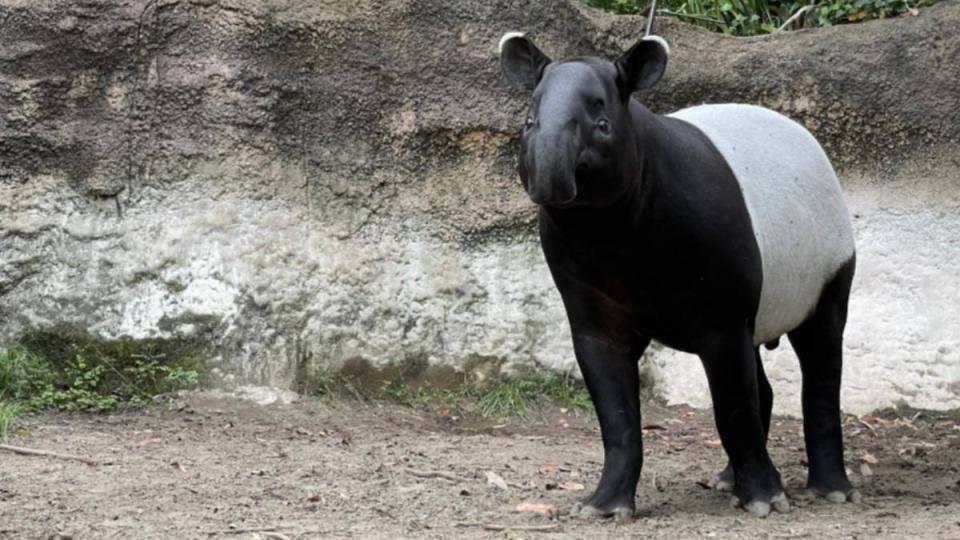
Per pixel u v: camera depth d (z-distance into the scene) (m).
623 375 14.04
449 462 17.48
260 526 13.42
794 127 15.30
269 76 21.98
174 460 16.94
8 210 21.47
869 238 22.47
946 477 17.39
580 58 12.84
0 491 14.70
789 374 22.12
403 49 22.47
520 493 15.59
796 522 13.84
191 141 21.78
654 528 13.51
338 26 22.28
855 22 25.33
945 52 22.69
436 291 22.12
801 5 26.30
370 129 22.38
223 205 21.70
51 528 13.15
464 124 22.38
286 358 21.48
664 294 13.38
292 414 20.64
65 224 21.53
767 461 14.44
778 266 14.05
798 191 14.57
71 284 21.36
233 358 21.31
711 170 13.38
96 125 21.73
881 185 22.66
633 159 12.53
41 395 20.41
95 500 14.44
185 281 21.41
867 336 22.08
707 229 13.12
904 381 21.88
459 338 22.08
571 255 13.34
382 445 18.72
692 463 18.08
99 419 19.95
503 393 21.75
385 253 22.12
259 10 21.98
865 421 21.47
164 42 21.86
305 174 22.08
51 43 21.70
